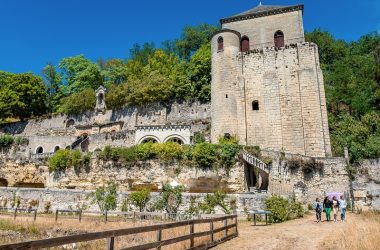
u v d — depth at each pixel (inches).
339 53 2217.0
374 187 1088.8
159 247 327.0
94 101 1942.7
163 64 2209.6
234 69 1446.9
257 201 840.3
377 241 405.4
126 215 880.9
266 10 1568.7
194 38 2524.6
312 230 597.6
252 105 1418.6
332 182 1099.3
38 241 202.8
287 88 1396.4
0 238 567.2
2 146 1759.4
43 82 2395.4
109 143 1534.2
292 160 1064.2
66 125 1968.5
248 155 1010.1
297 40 1489.9
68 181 1107.3
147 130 1370.6
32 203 1014.4
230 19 1608.0
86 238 239.5
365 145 1259.8
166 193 902.4
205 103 1679.4
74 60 2460.6
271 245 453.4
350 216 873.5
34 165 1182.9
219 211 851.4
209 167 1010.7
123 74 2330.2
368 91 1702.8
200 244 414.9
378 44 2315.5
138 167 1049.5
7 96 2169.0
